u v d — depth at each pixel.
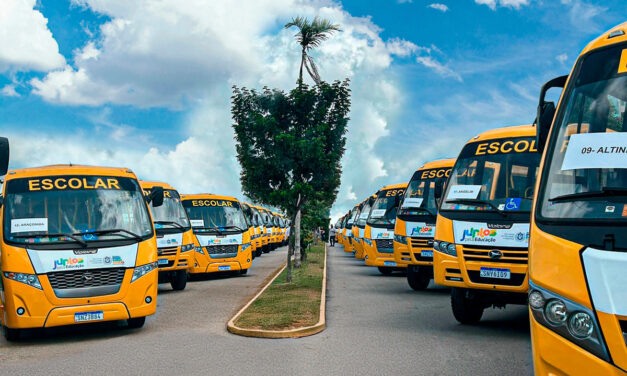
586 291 3.99
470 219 9.94
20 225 9.77
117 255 9.86
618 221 4.16
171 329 10.38
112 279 9.80
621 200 4.29
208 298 14.98
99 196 10.44
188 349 8.59
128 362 7.84
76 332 10.52
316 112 16.78
